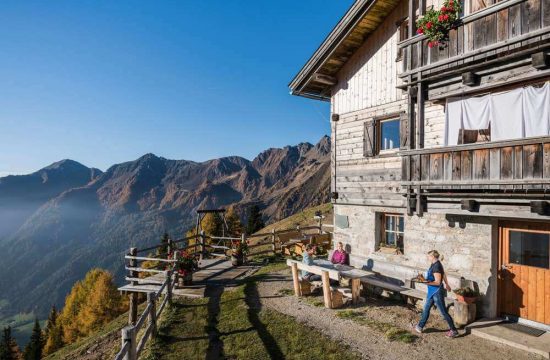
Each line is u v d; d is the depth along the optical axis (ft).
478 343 27.40
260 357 27.53
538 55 26.35
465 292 30.81
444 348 26.81
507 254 31.12
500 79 29.32
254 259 65.98
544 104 27.61
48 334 161.79
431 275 29.25
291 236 75.66
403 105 39.60
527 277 29.86
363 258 42.96
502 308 31.22
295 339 29.71
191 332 33.01
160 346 30.55
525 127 28.55
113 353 36.17
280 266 57.26
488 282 31.35
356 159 45.24
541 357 25.02
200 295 42.88
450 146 30.99
